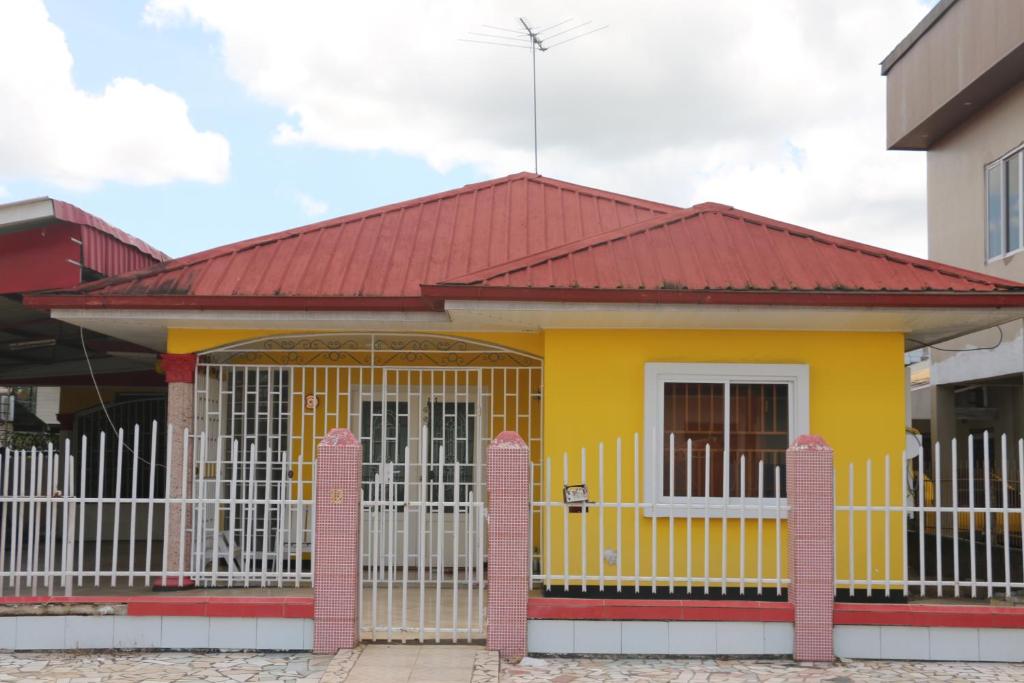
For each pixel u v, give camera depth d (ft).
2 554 26.23
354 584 25.48
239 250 34.91
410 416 36.83
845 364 30.66
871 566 28.60
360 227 37.37
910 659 25.45
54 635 25.70
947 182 54.95
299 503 29.58
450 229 37.65
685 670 24.35
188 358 32.83
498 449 25.68
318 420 37.09
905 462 28.96
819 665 24.94
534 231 37.81
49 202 32.48
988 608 25.58
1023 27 42.70
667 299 28.25
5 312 39.27
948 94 50.26
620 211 39.83
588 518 30.25
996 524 49.60
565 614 25.44
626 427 30.40
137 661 24.75
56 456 26.71
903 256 30.91
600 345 30.66
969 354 52.90
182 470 32.48
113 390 56.59
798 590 25.39
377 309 31.32
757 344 30.63
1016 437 55.31
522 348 32.71
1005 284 29.25
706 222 32.89
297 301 31.17
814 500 25.58
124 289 32.01
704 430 30.55
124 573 26.22
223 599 25.88
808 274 29.73
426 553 37.01
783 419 30.58
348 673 23.22
